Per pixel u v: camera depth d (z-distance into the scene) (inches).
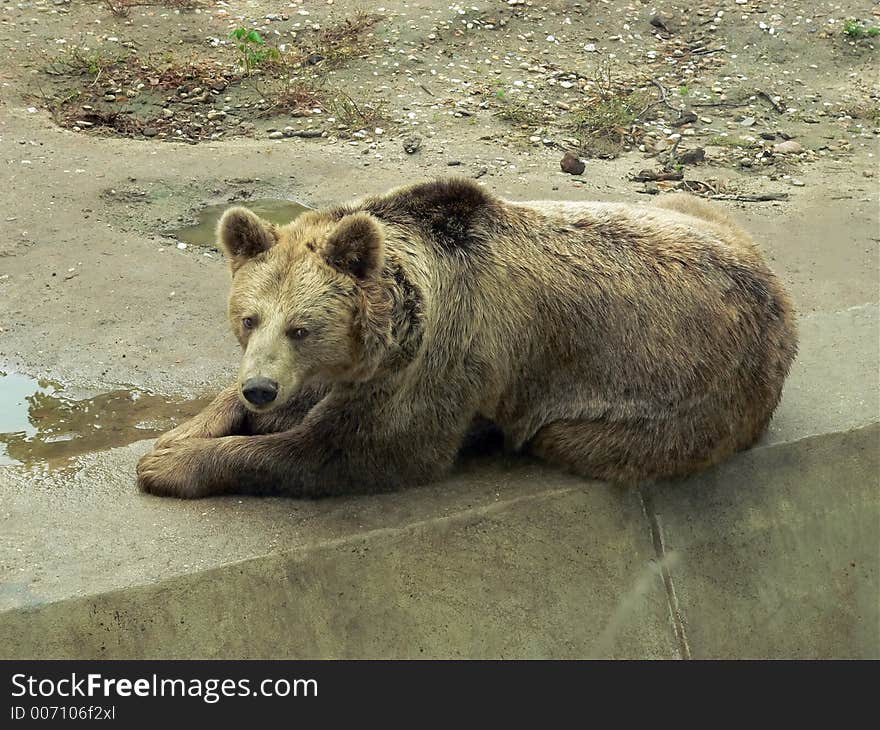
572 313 182.1
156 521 170.1
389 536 171.6
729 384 187.8
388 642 169.2
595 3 472.1
